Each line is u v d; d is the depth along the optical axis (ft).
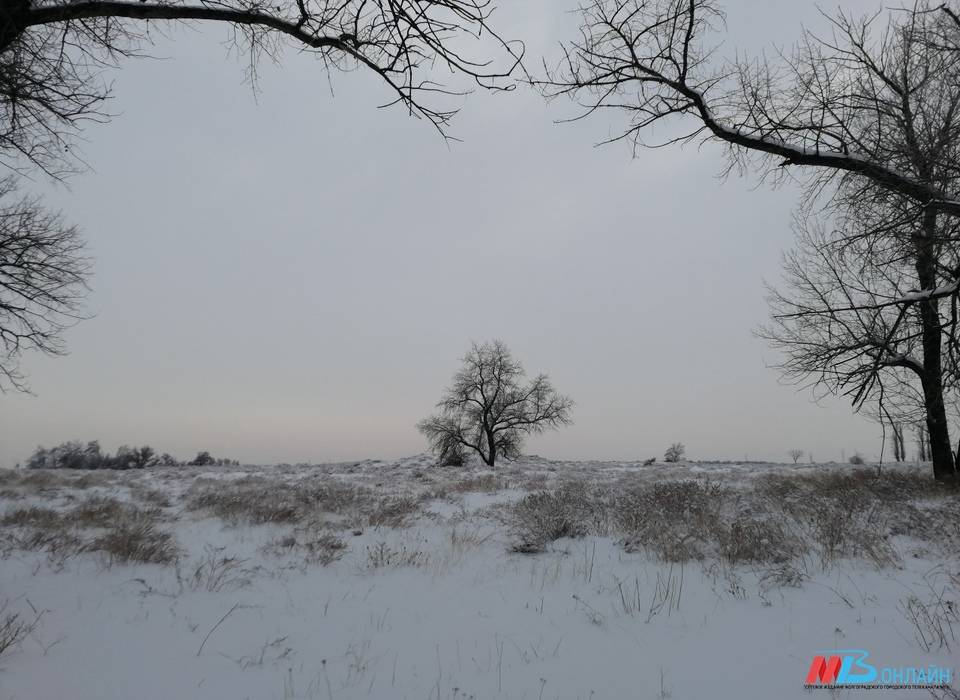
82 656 13.65
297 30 13.55
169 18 13.84
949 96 16.72
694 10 16.31
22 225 51.72
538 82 16.61
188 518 37.70
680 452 172.04
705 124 18.74
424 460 159.12
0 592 18.33
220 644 14.70
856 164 18.11
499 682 12.39
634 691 11.88
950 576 18.75
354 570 22.90
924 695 11.31
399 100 12.94
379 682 12.42
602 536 28.07
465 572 22.30
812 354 38.93
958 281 23.34
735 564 21.54
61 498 46.37
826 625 15.40
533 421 151.33
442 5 11.37
